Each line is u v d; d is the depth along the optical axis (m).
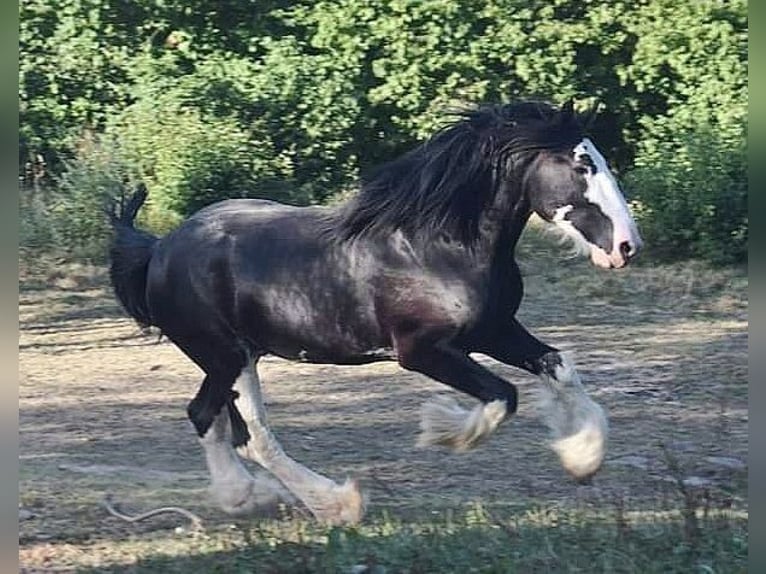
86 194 22.30
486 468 11.29
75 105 24.83
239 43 25.44
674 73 25.12
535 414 13.32
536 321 18.72
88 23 24.94
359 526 9.32
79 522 9.66
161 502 10.26
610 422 13.12
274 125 24.38
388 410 13.73
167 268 10.03
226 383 9.94
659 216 22.50
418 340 9.35
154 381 15.23
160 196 22.78
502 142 9.38
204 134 23.11
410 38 24.52
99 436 12.67
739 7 24.31
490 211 9.38
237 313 9.78
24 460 11.67
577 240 9.40
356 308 9.48
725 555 8.23
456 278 9.30
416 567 8.13
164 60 24.98
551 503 9.99
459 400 14.13
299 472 9.74
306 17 25.03
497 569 7.99
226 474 9.98
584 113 9.58
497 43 24.53
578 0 25.02
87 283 20.95
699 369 15.64
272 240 9.75
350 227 9.50
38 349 17.09
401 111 24.91
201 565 8.47
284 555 8.32
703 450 11.92
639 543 8.55
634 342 17.31
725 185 22.05
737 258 22.12
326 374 15.51
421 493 10.48
